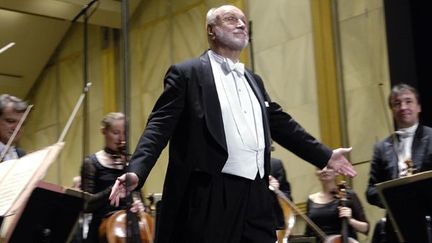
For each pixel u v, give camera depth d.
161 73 14.05
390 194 4.95
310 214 7.46
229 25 4.59
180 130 4.43
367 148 10.10
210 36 4.66
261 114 4.59
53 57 16.89
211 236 4.19
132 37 14.77
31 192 4.24
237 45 4.60
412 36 9.38
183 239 4.30
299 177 10.73
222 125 4.36
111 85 14.98
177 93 4.39
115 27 14.88
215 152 4.29
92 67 15.56
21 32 16.08
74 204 4.68
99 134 15.14
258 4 11.91
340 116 10.49
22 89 17.33
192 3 13.45
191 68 4.48
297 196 10.73
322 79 10.77
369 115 10.13
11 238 4.31
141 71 14.48
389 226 6.12
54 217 4.57
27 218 4.35
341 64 10.62
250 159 4.37
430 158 6.21
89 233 6.57
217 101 4.41
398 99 6.45
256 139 4.45
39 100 17.23
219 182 4.27
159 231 4.36
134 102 14.53
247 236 4.30
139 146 4.24
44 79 17.14
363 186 10.04
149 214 6.87
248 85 4.67
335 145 10.48
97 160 6.78
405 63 9.39
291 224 6.88
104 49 15.25
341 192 7.20
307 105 10.99
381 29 10.11
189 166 4.28
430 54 9.34
